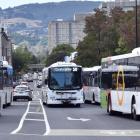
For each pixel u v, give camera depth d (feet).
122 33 267.39
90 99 202.80
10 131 86.79
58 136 77.66
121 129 89.92
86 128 92.27
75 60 342.64
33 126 97.35
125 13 298.76
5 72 171.22
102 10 335.26
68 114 135.95
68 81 176.04
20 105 197.06
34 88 563.48
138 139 72.95
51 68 176.24
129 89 114.21
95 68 194.70
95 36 326.44
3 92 161.27
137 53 108.58
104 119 116.26
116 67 125.59
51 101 176.14
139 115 110.93
